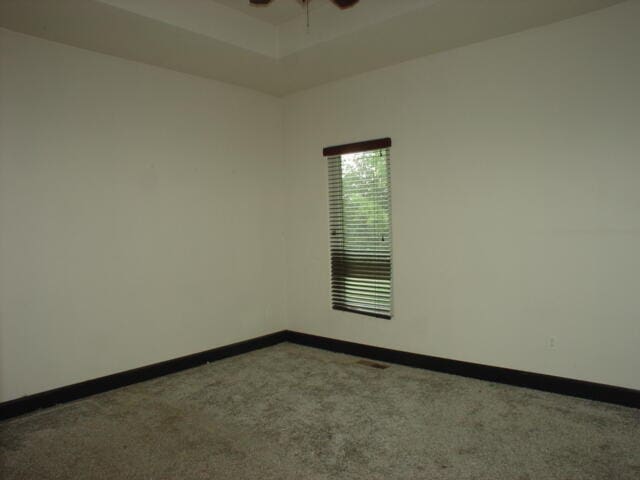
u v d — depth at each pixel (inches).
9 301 106.0
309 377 130.7
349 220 152.5
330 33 117.7
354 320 152.2
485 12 102.7
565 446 86.6
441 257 130.6
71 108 115.7
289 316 172.9
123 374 125.3
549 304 112.7
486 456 83.9
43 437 95.4
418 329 136.4
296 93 166.1
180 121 139.4
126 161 126.5
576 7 101.0
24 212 108.0
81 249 117.6
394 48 124.3
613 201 103.0
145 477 80.0
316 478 78.4
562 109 108.7
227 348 152.3
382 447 88.4
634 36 98.7
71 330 116.0
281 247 172.2
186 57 126.7
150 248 131.8
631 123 100.1
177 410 108.4
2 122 104.5
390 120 139.6
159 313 134.1
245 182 159.0
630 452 83.8
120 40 113.3
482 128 121.3
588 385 107.3
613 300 103.8
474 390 116.4
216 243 149.5
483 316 123.3
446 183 128.6
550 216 111.7
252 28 124.0
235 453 87.5
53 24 103.3
